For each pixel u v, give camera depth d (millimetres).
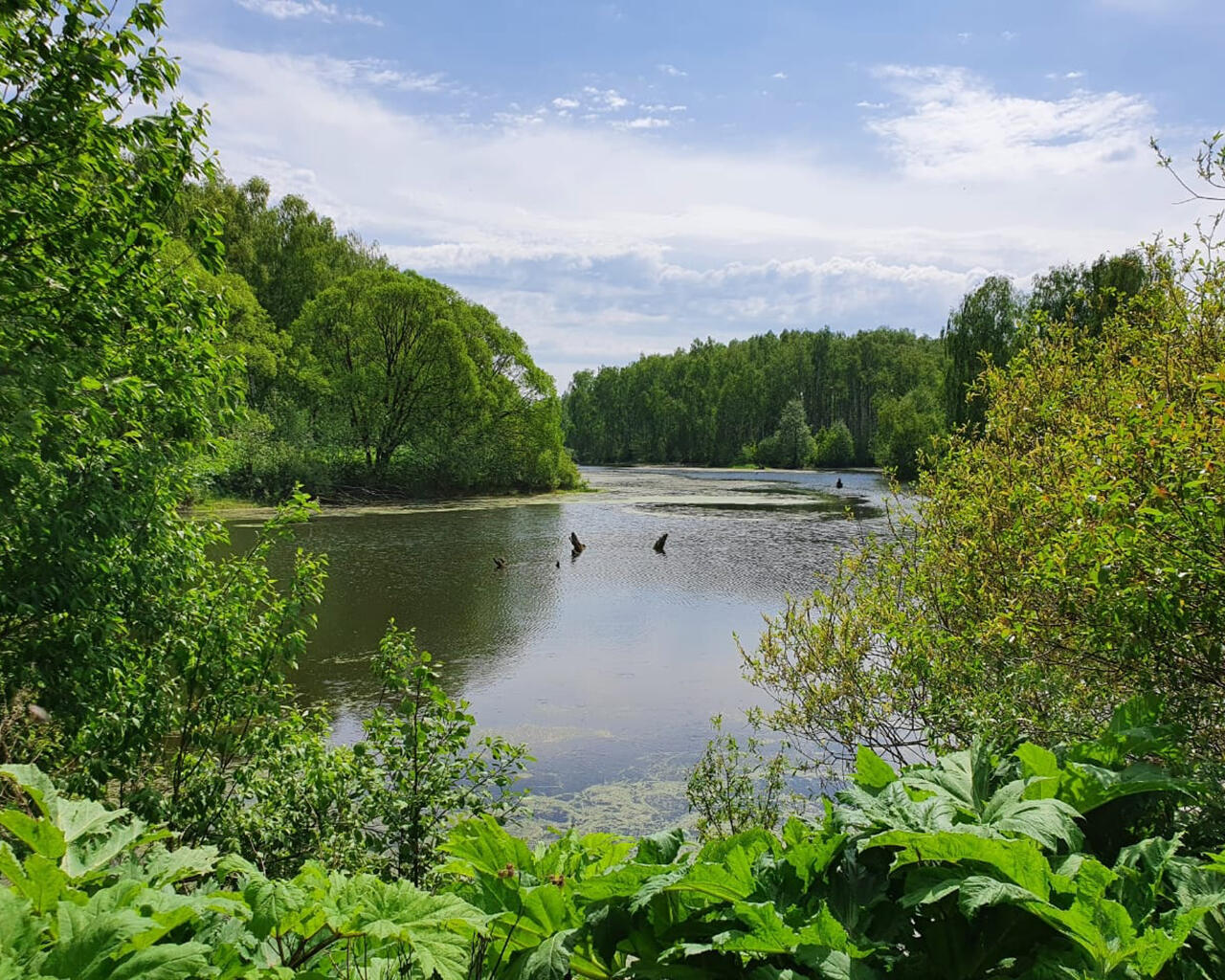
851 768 6738
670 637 13766
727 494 45094
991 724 4234
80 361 5922
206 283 19812
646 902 1615
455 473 40375
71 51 5816
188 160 6336
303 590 6484
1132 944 1414
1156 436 3166
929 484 6434
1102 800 1995
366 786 5094
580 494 44594
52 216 6008
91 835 1631
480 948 1709
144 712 5602
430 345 38812
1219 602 2969
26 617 5621
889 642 6324
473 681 11289
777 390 99000
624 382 105938
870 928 1713
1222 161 3787
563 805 7348
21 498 5473
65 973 1165
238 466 30656
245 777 5328
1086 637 3662
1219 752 3010
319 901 1453
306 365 38875
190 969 1202
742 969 1653
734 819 6148
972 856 1589
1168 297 4832
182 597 6281
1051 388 5832
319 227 54719
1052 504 3928
